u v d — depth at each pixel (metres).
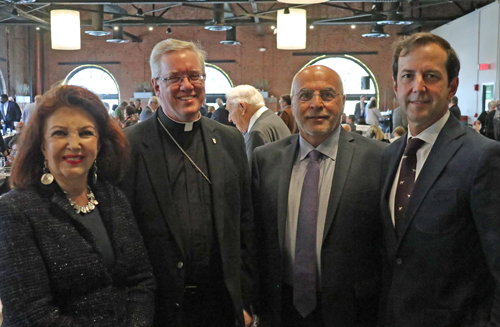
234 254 1.95
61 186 1.51
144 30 15.92
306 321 1.92
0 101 13.34
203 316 1.92
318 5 15.31
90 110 1.52
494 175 1.47
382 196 1.78
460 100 12.23
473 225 1.54
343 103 2.02
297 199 1.98
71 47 7.74
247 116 3.62
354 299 1.88
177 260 1.82
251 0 9.30
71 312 1.42
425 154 1.68
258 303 2.10
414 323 1.60
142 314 1.57
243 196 2.07
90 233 1.50
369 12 10.84
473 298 1.55
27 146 1.48
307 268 1.90
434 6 14.35
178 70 1.86
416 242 1.61
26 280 1.35
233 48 15.86
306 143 2.01
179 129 1.94
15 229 1.37
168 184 1.86
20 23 12.32
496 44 10.16
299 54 15.69
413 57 1.62
